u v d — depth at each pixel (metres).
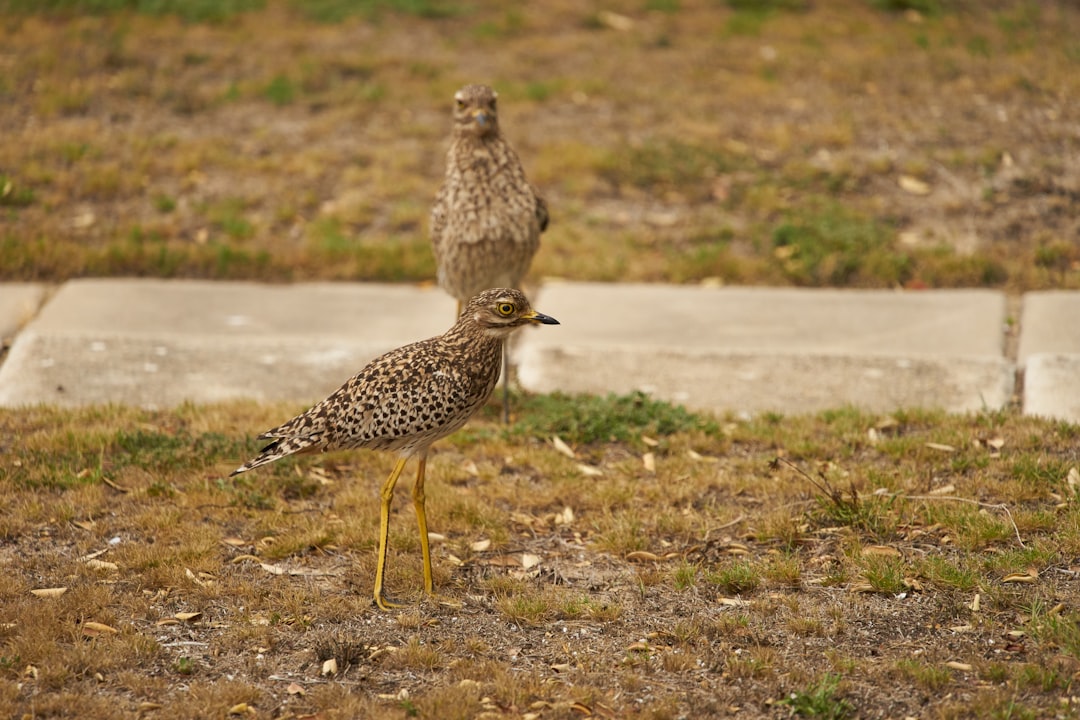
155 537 10.42
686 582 9.77
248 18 24.81
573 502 11.26
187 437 12.20
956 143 19.70
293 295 16.34
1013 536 10.21
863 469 11.45
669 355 14.49
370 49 23.56
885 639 8.95
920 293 16.17
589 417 12.77
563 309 15.85
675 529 10.67
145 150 19.55
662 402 13.01
